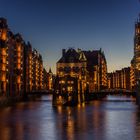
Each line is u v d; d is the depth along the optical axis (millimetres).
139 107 172500
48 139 74062
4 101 199375
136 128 90000
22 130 86625
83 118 116000
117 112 140000
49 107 173875
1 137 76188
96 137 76188
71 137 76250
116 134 80250
